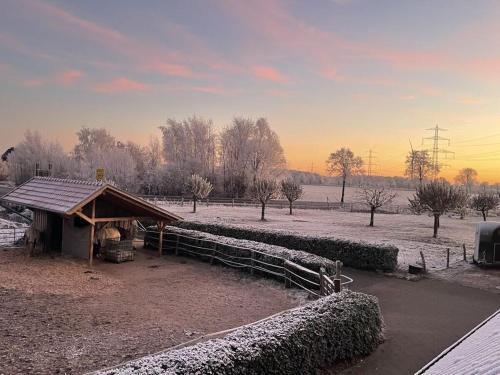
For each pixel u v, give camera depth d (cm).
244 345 674
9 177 8381
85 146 10538
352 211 5856
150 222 2675
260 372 662
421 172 8869
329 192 12688
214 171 7975
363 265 1892
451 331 1095
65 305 1265
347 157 8975
